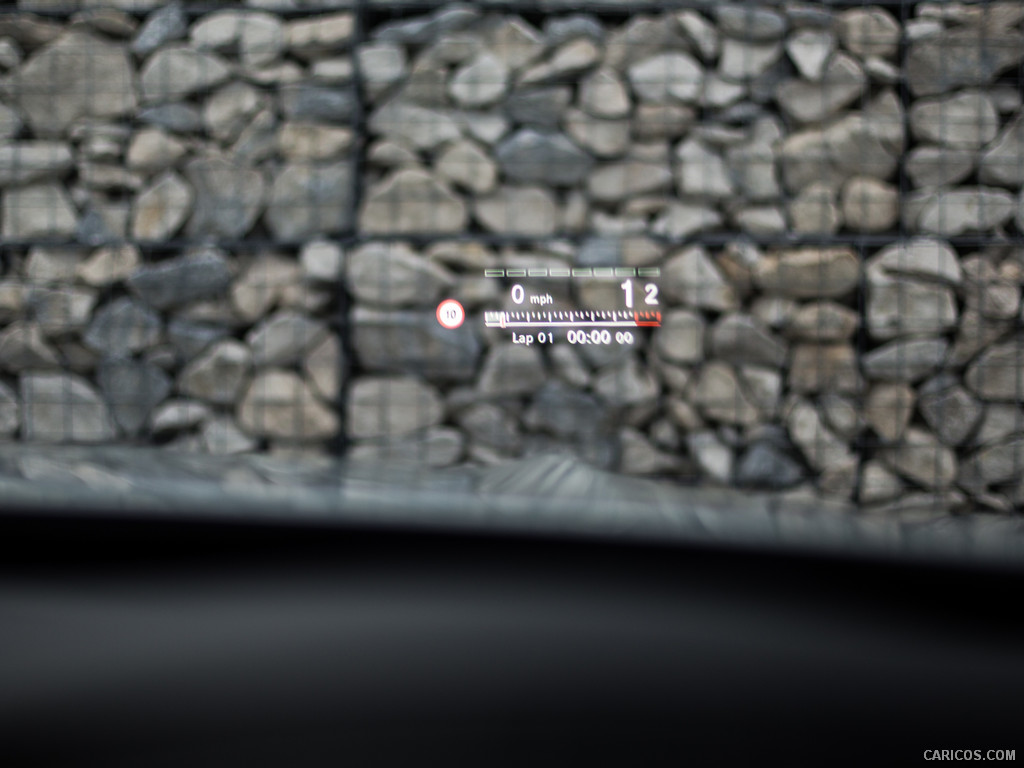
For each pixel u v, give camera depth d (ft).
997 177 6.08
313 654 0.49
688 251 6.07
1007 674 0.43
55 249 6.27
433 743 0.48
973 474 5.98
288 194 6.17
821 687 0.46
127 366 6.20
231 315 6.18
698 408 6.07
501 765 0.48
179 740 0.50
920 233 6.07
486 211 6.13
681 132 6.14
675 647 0.47
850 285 6.04
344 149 6.16
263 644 0.49
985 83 6.11
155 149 6.26
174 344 6.20
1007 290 6.00
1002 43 6.08
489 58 6.15
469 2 6.19
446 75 6.17
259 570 0.50
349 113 6.16
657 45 6.14
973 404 6.00
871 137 6.10
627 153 6.14
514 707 0.48
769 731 0.46
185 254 6.25
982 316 6.01
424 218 6.14
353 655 0.49
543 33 6.24
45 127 6.31
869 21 6.13
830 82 6.09
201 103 6.27
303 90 6.18
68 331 6.21
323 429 6.08
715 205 6.14
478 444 6.06
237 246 6.12
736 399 6.05
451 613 0.48
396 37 6.21
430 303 6.09
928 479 5.99
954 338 6.07
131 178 6.29
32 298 6.21
